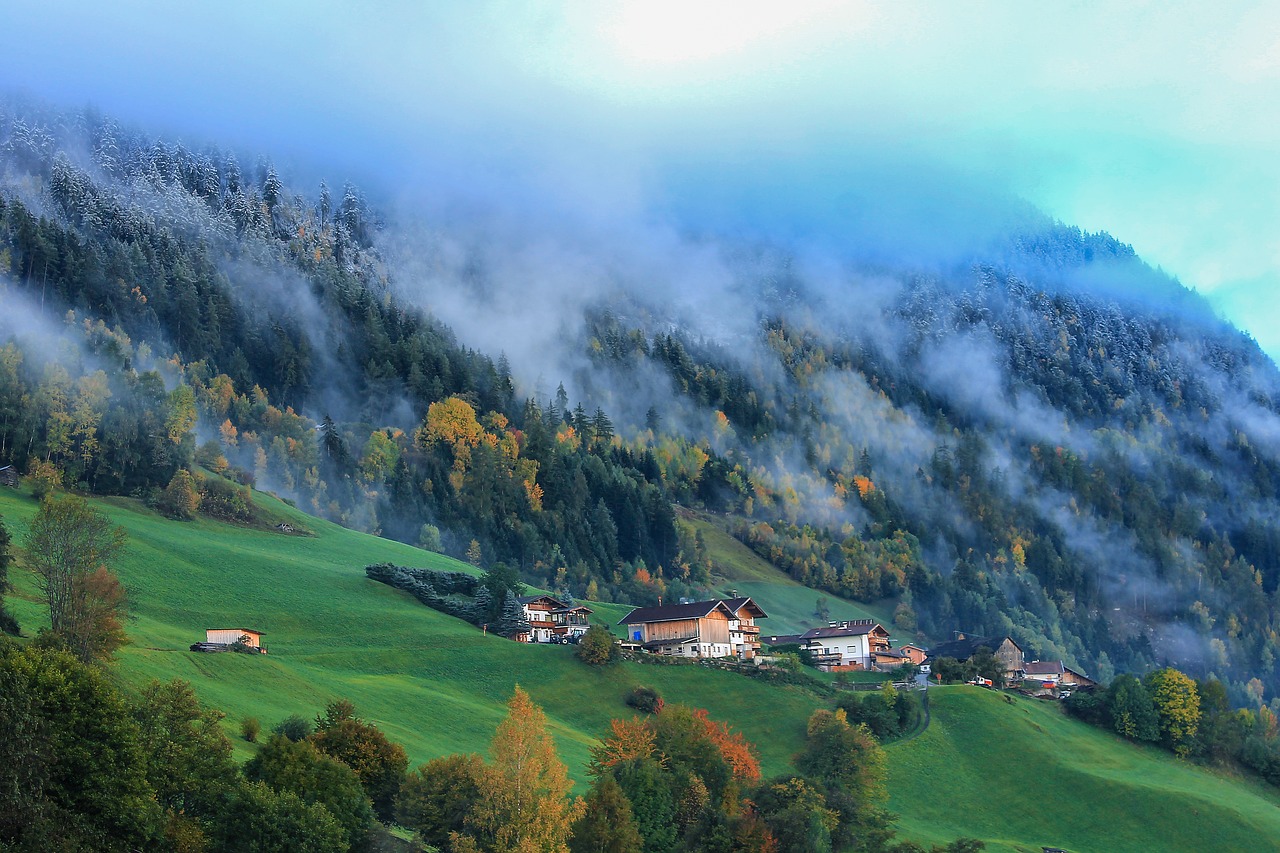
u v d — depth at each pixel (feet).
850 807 406.21
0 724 226.17
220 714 300.40
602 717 561.43
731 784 390.63
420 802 302.86
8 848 217.97
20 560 520.83
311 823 262.26
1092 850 500.74
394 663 572.92
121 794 240.53
